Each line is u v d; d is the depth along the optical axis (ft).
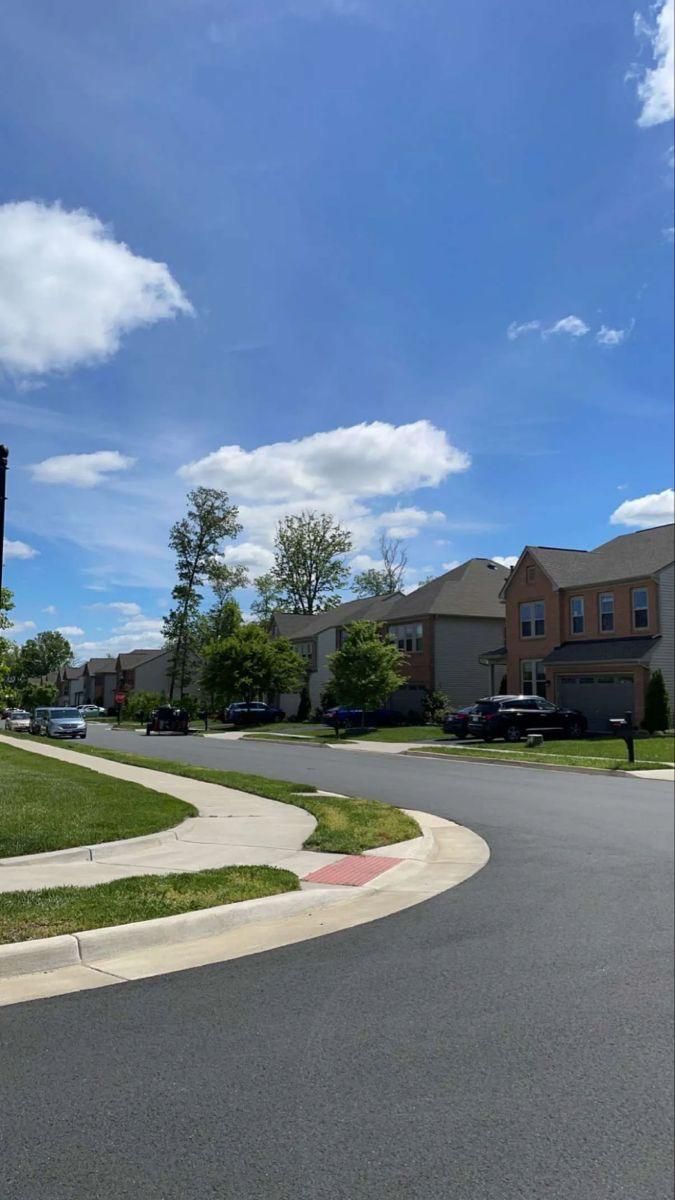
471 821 43.93
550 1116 13.11
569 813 46.88
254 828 38.37
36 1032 16.01
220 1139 12.22
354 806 45.06
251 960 20.62
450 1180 11.32
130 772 63.67
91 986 18.63
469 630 150.10
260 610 262.26
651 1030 16.51
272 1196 10.88
